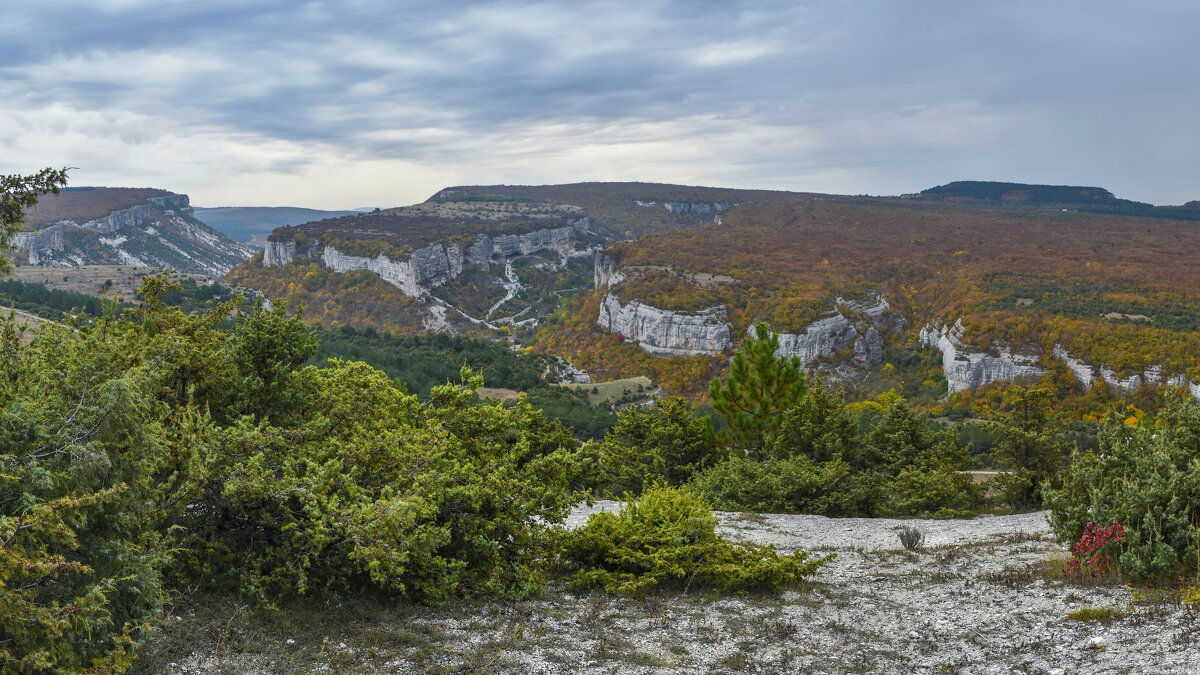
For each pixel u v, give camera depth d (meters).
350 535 8.24
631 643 8.73
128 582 6.78
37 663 5.50
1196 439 12.47
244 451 8.93
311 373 11.60
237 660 7.11
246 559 8.73
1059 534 11.65
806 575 12.37
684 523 12.69
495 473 10.81
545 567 11.79
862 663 8.17
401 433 11.25
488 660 7.75
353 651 7.68
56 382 7.34
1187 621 8.21
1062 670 7.48
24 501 5.89
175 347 9.84
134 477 7.19
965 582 11.37
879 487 26.31
